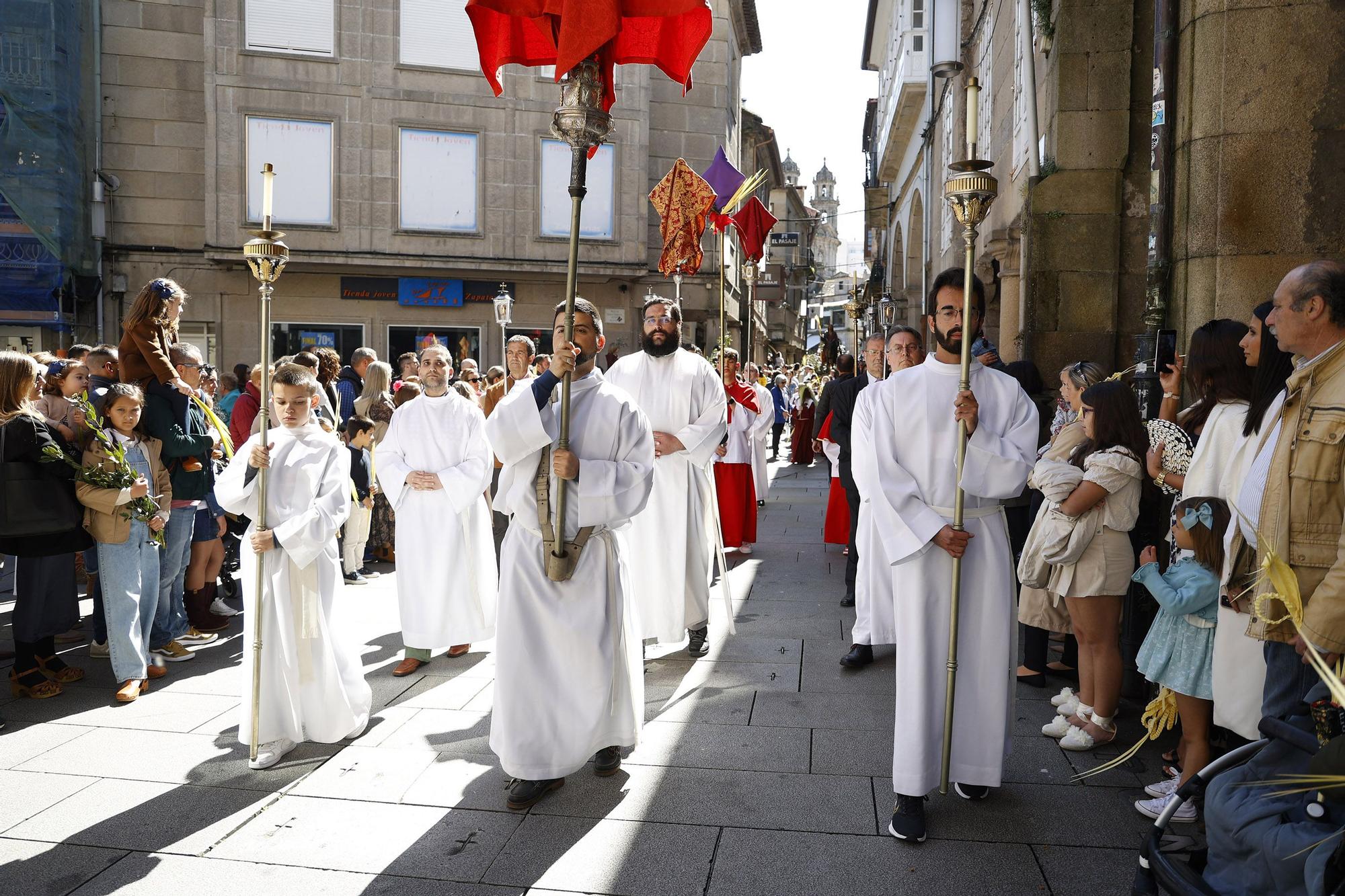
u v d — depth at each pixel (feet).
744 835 11.10
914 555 11.12
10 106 57.67
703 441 17.97
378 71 65.87
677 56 13.35
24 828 11.35
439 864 10.48
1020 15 25.57
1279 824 7.00
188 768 13.12
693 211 23.97
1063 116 23.15
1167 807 8.05
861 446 11.79
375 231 66.54
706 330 80.12
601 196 69.77
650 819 11.53
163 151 64.34
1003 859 10.52
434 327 69.72
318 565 13.75
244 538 13.38
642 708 13.35
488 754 13.61
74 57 59.77
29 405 15.96
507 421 11.87
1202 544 11.19
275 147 64.69
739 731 14.40
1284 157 15.79
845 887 9.97
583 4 11.24
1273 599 8.82
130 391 16.72
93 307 62.80
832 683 16.67
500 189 68.13
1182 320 16.89
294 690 13.34
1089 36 22.86
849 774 12.80
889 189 91.50
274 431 13.84
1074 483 13.06
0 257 58.95
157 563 16.75
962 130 42.09
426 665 18.03
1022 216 28.02
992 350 18.17
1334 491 8.65
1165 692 11.82
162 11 63.77
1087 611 13.32
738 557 28.37
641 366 18.66
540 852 10.75
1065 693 15.25
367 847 10.89
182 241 65.05
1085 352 23.27
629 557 17.89
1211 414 11.51
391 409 26.32
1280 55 15.71
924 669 11.14
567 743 11.93
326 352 28.14
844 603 22.34
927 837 11.02
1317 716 7.30
